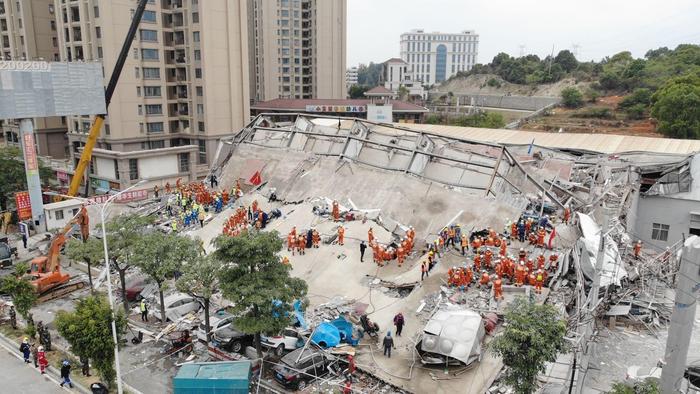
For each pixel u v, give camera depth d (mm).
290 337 29844
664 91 89750
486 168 47031
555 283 33438
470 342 27109
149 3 79938
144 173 70562
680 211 46438
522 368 21344
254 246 25859
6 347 32406
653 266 36781
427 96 187875
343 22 132750
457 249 38562
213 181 60812
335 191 49875
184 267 30719
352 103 119062
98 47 76062
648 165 50344
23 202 55188
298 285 27141
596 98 126062
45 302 39562
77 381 28141
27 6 89188
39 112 53438
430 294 33469
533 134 71938
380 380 27031
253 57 132750
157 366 29703
